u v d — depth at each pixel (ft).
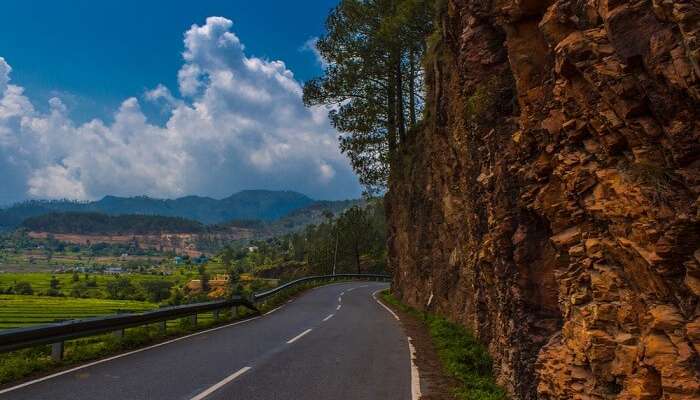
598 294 17.54
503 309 31.01
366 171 116.67
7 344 29.96
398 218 115.14
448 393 28.07
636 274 15.69
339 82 106.01
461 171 46.70
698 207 12.98
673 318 13.65
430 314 70.38
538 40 26.12
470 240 44.21
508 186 29.27
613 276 17.01
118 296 329.93
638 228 14.92
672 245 13.65
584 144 19.17
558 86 20.51
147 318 46.98
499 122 32.53
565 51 18.51
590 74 17.33
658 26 14.37
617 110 16.19
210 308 61.87
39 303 249.34
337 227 291.58
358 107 107.34
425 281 82.53
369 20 101.86
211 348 41.98
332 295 123.03
